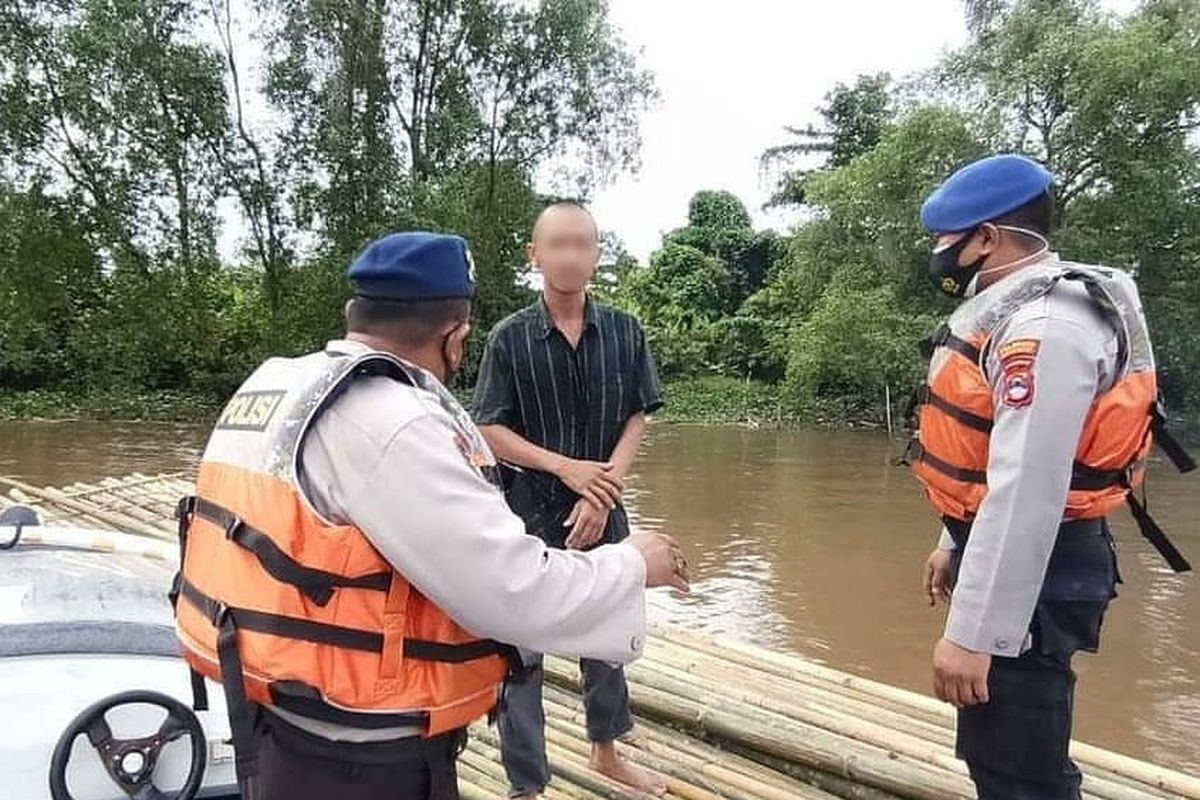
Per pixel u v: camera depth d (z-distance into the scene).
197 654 1.45
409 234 1.62
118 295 18.95
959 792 2.84
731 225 30.56
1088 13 18.69
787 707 3.63
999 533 1.82
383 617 1.39
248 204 19.33
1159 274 18.44
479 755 3.22
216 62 18.45
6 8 17.50
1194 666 6.00
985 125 18.36
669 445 16.73
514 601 1.39
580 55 20.23
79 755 1.50
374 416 1.39
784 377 23.27
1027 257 2.00
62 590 1.79
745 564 8.33
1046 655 1.93
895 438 18.34
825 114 27.28
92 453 13.42
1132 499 2.06
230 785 1.64
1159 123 17.78
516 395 2.88
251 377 1.61
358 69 19.22
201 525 1.52
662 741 3.39
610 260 29.39
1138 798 3.02
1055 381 1.80
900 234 19.12
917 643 6.36
